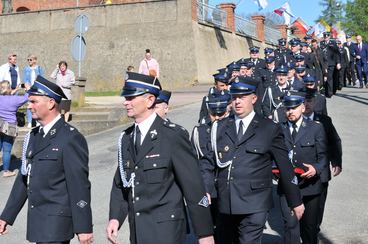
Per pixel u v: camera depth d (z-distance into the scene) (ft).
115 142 43.91
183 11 89.61
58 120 15.12
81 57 58.03
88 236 14.44
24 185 15.40
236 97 16.55
